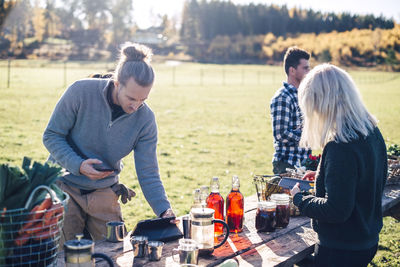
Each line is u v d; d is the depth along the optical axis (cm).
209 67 7438
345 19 10519
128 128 263
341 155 205
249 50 9938
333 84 214
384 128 1419
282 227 266
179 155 955
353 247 218
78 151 261
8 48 8294
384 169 229
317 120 220
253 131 1339
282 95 396
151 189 263
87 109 254
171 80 4119
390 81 4806
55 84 2792
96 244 229
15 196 168
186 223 229
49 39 9675
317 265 232
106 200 276
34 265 168
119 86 240
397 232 507
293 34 10869
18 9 8475
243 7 11044
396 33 6775
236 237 248
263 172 828
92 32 10081
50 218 171
